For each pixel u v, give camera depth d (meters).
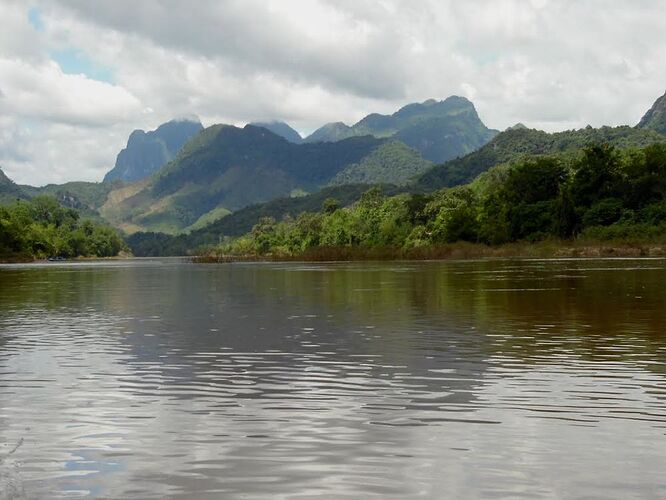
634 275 45.34
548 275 47.44
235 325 22.09
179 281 52.31
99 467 8.55
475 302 28.64
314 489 7.76
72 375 14.11
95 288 44.56
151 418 10.75
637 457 8.74
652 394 12.01
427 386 12.77
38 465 8.65
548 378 13.36
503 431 9.87
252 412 11.05
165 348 17.45
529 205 122.31
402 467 8.44
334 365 14.90
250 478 8.12
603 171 117.50
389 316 24.12
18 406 11.56
